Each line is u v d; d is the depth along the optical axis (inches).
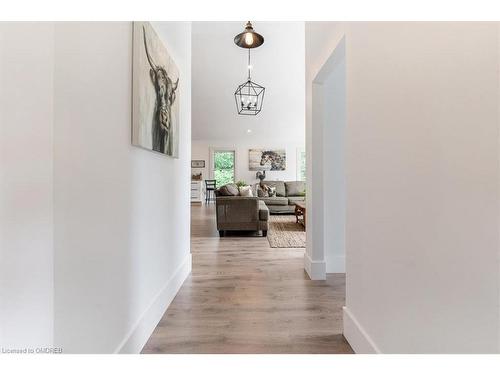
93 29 44.6
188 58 112.3
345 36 68.0
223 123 348.8
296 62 227.5
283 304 85.6
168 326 72.1
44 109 34.7
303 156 414.0
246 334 68.4
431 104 37.1
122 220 54.2
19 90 31.5
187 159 111.3
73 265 40.0
